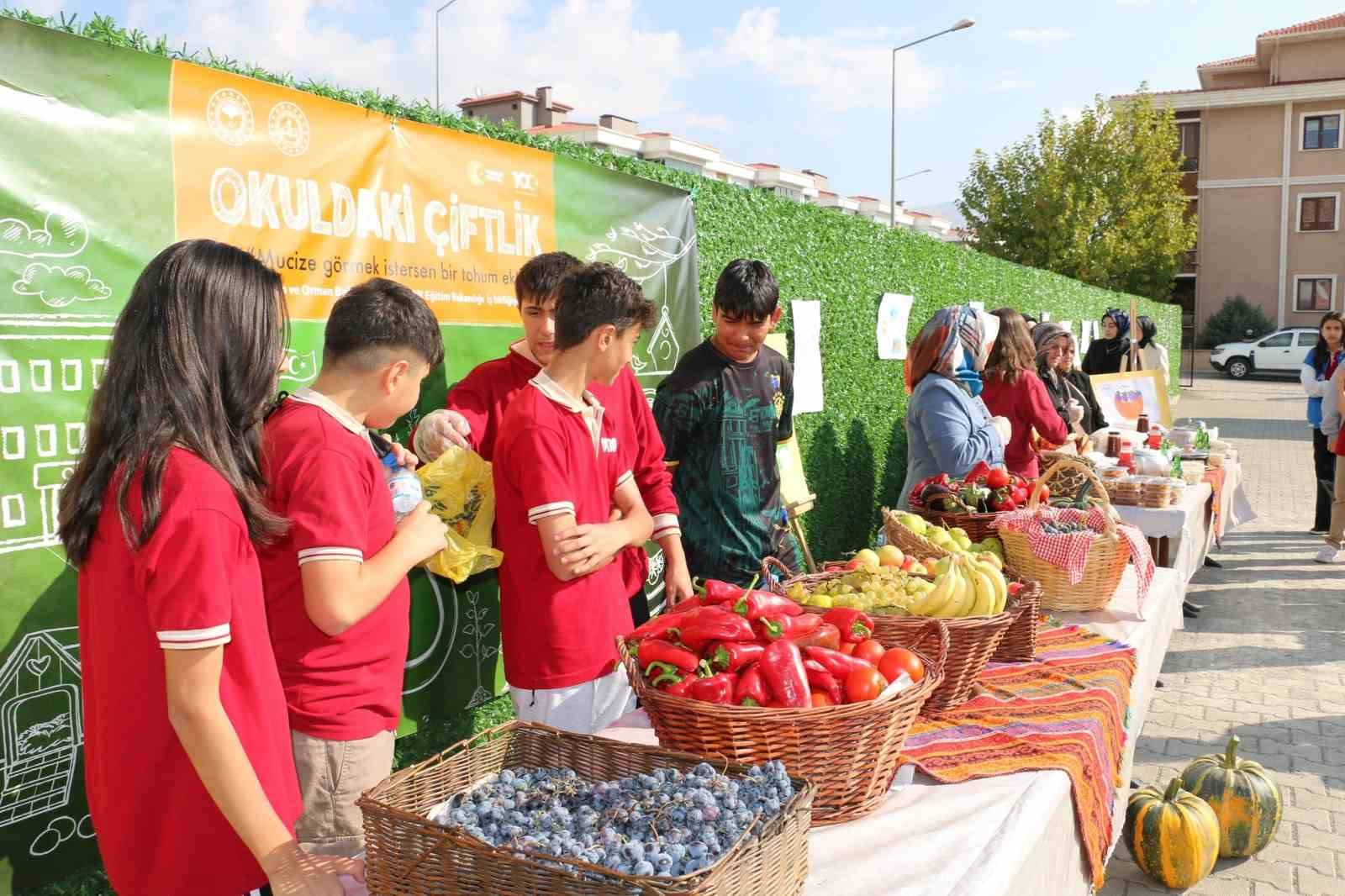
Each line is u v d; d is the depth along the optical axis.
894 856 1.60
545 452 2.20
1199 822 3.37
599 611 2.37
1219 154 34.31
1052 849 1.84
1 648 2.14
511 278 3.44
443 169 3.14
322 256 2.74
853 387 7.13
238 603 1.31
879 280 7.49
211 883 1.34
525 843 1.28
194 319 1.28
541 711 2.35
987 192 26.75
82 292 2.20
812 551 6.57
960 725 2.19
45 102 2.11
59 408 2.17
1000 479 3.63
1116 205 25.72
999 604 2.36
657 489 2.89
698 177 4.93
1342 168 32.78
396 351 1.72
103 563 1.30
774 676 1.74
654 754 1.58
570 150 3.97
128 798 1.32
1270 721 4.88
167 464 1.25
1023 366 4.93
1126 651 2.72
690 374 3.20
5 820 2.20
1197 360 34.03
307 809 1.81
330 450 1.64
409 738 3.49
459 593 3.51
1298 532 9.21
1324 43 33.97
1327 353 8.70
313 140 2.71
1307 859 3.61
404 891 1.32
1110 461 5.43
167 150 2.34
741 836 1.26
